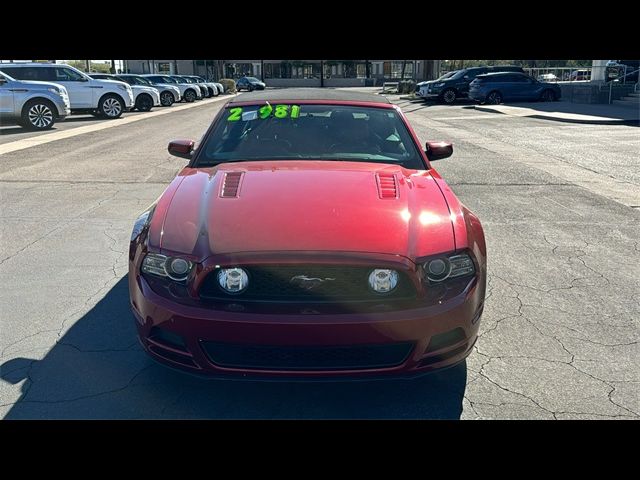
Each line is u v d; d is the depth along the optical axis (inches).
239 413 113.3
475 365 131.3
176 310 104.0
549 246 217.6
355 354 104.0
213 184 131.6
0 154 437.7
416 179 139.4
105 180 338.6
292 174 136.3
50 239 223.1
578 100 1010.1
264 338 100.8
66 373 126.3
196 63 2751.0
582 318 155.8
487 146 485.4
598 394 119.8
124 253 207.0
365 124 163.8
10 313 156.3
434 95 1131.3
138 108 951.0
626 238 228.2
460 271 111.2
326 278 103.8
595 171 371.6
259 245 105.8
